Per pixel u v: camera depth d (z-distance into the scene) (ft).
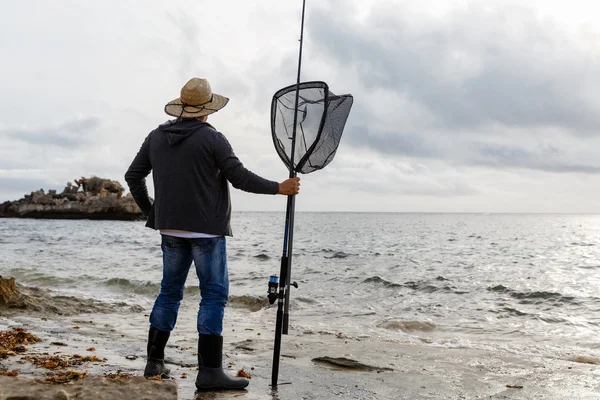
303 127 11.76
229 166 10.59
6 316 22.47
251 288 42.06
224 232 10.94
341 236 157.17
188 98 10.87
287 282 11.62
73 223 288.10
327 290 43.06
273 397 10.97
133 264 60.85
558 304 36.14
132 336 19.04
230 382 11.30
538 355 19.80
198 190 10.64
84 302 28.07
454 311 33.30
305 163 11.85
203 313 11.07
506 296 40.11
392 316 30.91
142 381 8.97
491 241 131.13
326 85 11.57
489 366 16.19
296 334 23.29
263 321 26.81
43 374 11.12
